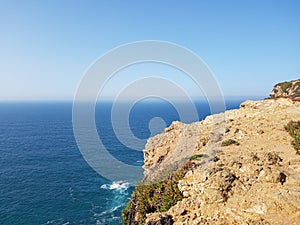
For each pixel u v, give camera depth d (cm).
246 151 2130
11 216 3806
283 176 1703
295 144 2234
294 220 1359
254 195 1574
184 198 1747
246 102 3994
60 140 9544
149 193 2017
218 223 1450
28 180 5372
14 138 10219
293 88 6075
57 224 3553
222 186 1645
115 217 3672
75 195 4478
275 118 3017
